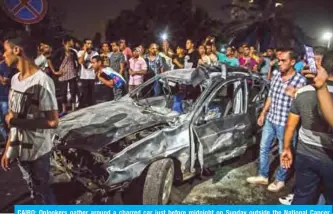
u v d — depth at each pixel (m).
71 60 7.16
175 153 3.53
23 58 2.53
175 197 3.84
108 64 7.20
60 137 3.46
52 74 7.34
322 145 2.48
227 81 4.34
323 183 2.60
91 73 7.21
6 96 4.90
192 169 3.76
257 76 5.11
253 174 4.59
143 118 3.90
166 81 4.77
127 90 7.03
